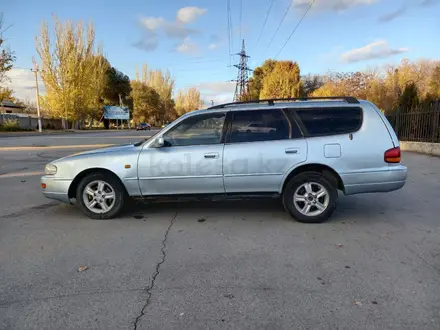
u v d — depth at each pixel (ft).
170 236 13.74
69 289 9.53
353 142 14.87
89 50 150.51
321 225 14.97
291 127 15.25
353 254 11.75
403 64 106.01
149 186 15.55
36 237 13.70
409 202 18.97
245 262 11.20
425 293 9.11
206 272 10.51
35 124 142.10
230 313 8.32
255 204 18.52
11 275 10.39
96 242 13.14
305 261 11.23
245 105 15.79
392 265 10.85
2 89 108.78
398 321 7.91
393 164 14.93
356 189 15.03
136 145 16.44
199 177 15.26
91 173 15.90
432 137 43.96
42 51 139.13
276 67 153.79
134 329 7.75
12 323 7.97
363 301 8.76
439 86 77.46
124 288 9.57
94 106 171.01
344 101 15.70
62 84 144.25
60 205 18.75
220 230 14.43
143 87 246.88
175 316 8.22
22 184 24.99
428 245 12.55
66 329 7.75
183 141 15.67
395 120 52.90
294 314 8.24
